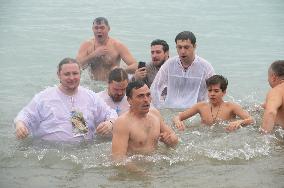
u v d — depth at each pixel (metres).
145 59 22.25
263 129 13.79
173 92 17.11
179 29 27.80
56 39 25.59
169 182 11.19
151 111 13.12
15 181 11.27
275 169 11.83
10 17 30.58
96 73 20.03
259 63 21.81
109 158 12.36
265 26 28.78
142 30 27.41
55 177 11.47
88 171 11.75
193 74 16.95
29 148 13.08
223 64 21.73
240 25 29.06
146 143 12.62
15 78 19.56
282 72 14.47
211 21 30.00
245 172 11.70
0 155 12.63
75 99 13.97
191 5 34.97
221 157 12.45
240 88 18.66
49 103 13.80
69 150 13.00
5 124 14.82
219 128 14.44
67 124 13.71
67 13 31.91
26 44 24.47
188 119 15.38
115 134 12.45
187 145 13.13
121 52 20.11
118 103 14.89
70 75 13.73
